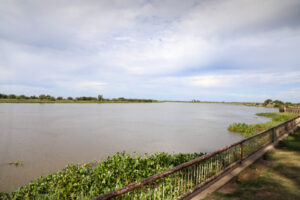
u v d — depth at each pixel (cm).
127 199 475
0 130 2134
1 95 11606
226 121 3472
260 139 854
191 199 411
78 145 1495
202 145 1546
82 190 579
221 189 460
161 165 777
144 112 5881
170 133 2114
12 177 848
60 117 3688
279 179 511
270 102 11644
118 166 738
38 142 1584
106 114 4725
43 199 548
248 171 577
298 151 772
